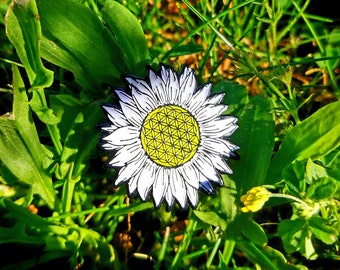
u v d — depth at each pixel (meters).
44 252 0.17
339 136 0.18
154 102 0.16
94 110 0.17
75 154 0.18
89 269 0.18
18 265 0.17
